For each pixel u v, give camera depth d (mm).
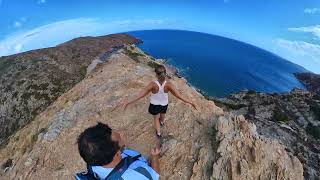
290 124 60531
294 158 12523
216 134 12016
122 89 17625
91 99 17438
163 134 12719
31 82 93125
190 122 13109
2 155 22906
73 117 16734
